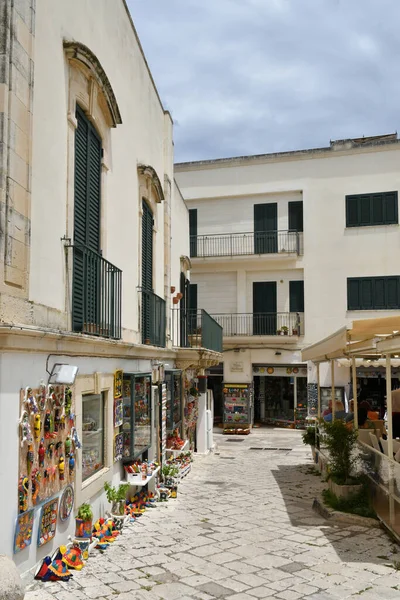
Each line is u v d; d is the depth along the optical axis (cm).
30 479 534
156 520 865
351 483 942
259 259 2498
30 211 554
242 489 1146
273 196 2578
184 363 1446
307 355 1435
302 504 997
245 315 2547
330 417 1420
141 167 1080
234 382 2488
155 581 585
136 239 1060
